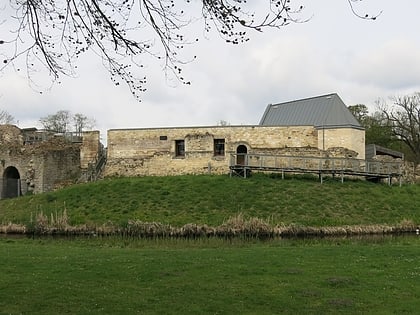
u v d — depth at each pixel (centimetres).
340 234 2831
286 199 3284
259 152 4241
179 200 3284
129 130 4491
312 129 4284
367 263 1608
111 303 1140
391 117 6347
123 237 2688
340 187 3553
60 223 2900
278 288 1279
